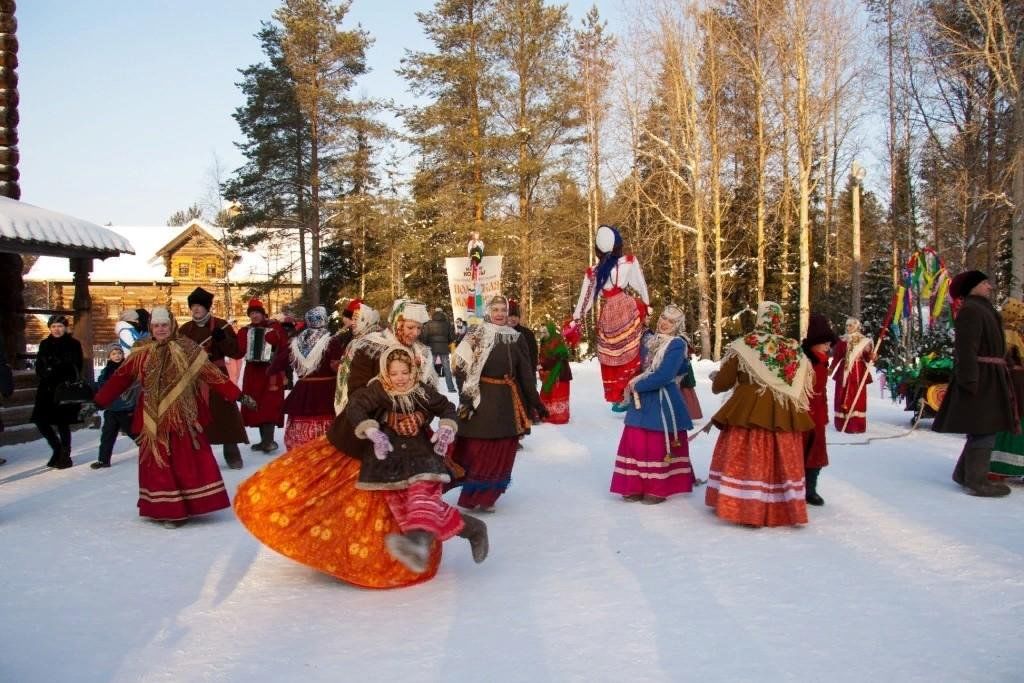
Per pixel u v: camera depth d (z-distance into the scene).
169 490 6.46
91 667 3.83
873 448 10.02
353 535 4.98
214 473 6.67
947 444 10.30
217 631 4.29
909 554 5.49
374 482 4.86
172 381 6.52
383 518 5.02
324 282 43.91
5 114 13.49
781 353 6.29
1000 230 31.69
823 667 3.72
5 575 5.26
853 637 4.07
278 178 38.66
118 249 12.96
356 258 43.31
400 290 38.31
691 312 37.19
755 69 30.09
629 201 34.38
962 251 32.56
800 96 28.36
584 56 34.62
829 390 16.97
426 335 17.91
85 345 13.48
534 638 4.12
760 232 32.59
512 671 3.72
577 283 38.94
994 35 23.22
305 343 8.70
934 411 11.62
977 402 7.21
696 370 21.48
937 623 4.25
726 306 38.56
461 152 33.81
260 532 4.92
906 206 35.97
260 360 10.14
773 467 6.29
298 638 4.18
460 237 33.56
